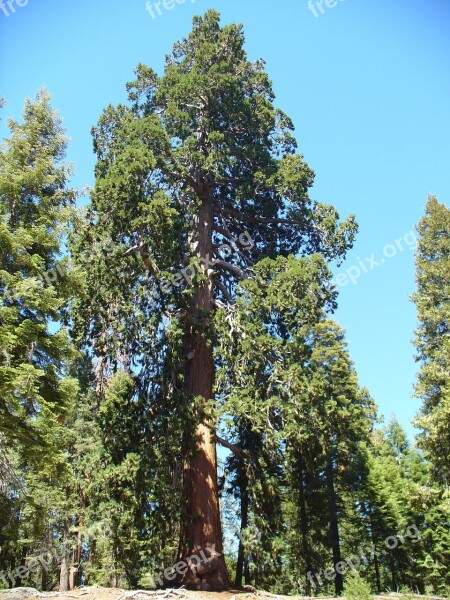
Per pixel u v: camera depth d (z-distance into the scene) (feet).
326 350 92.22
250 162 70.08
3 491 47.09
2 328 38.29
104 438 53.36
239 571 63.52
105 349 59.31
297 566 79.56
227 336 55.42
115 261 56.24
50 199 49.32
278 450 54.19
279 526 53.67
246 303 55.21
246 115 70.69
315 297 54.60
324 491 85.05
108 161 66.03
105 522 47.88
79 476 52.75
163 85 71.67
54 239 46.62
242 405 50.85
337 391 88.69
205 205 69.87
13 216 46.68
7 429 39.70
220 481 68.18
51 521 78.48
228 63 71.61
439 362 70.13
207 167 62.44
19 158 49.70
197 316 57.93
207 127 67.82
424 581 98.37
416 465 115.14
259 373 54.49
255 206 71.00
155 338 57.36
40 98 55.11
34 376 37.01
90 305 57.82
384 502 102.99
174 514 48.67
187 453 52.65
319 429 53.11
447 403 62.59
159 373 56.95
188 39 79.10
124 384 57.31
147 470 48.93
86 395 75.56
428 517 99.40
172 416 52.29
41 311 43.86
